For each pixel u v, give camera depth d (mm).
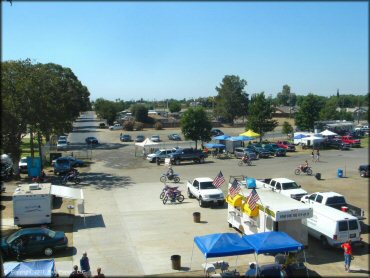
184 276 15305
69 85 73812
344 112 97625
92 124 121125
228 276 14289
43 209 21594
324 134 59281
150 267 16234
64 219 23500
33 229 18219
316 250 17984
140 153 54875
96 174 38844
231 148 53344
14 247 17234
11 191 31094
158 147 60250
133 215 24141
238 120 134125
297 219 17250
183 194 29844
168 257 17328
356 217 18453
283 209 16875
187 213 24500
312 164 44062
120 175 38188
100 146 64438
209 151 53844
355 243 17594
